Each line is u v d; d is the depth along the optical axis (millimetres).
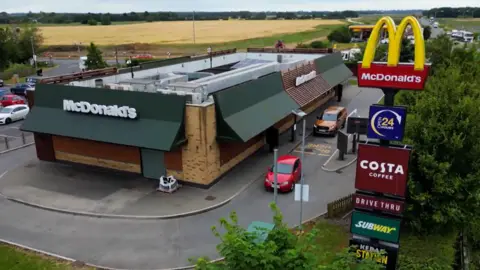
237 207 21844
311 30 147750
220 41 114562
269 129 29828
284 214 21031
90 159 27109
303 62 37781
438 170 17359
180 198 22734
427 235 18797
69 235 19328
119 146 25719
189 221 20453
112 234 19359
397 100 24500
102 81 30031
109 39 122562
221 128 23875
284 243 9422
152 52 100562
